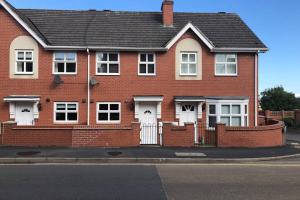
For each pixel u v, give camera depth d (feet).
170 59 83.20
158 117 81.92
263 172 43.39
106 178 38.86
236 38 86.69
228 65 84.38
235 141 67.87
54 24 87.51
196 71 83.41
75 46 80.94
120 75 82.48
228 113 83.05
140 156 53.67
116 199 30.25
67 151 58.08
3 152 56.54
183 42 83.41
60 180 37.60
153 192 32.68
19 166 46.91
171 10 89.45
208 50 83.71
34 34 80.07
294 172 43.55
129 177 39.50
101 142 65.26
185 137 66.80
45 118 80.64
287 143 79.20
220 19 93.35
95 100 81.71
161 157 53.06
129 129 65.82
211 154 57.26
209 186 35.19
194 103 82.74
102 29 86.94
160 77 82.89
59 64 81.66
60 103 81.15
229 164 50.44
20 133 64.95
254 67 84.69
